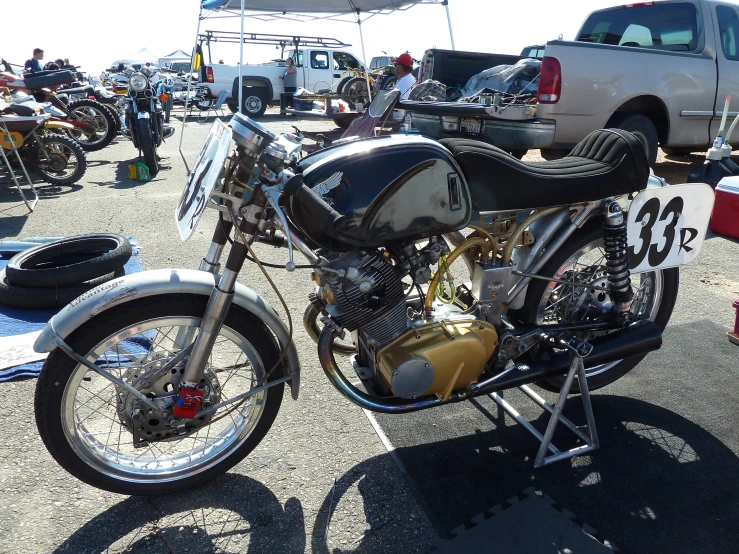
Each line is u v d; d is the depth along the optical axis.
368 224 2.03
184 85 20.98
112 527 2.18
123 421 2.23
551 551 2.01
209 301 2.10
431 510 2.27
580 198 2.36
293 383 2.34
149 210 6.35
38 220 5.98
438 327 2.23
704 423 2.80
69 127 7.77
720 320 3.84
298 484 2.41
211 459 2.35
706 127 6.92
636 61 6.16
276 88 17.77
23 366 3.13
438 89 5.32
